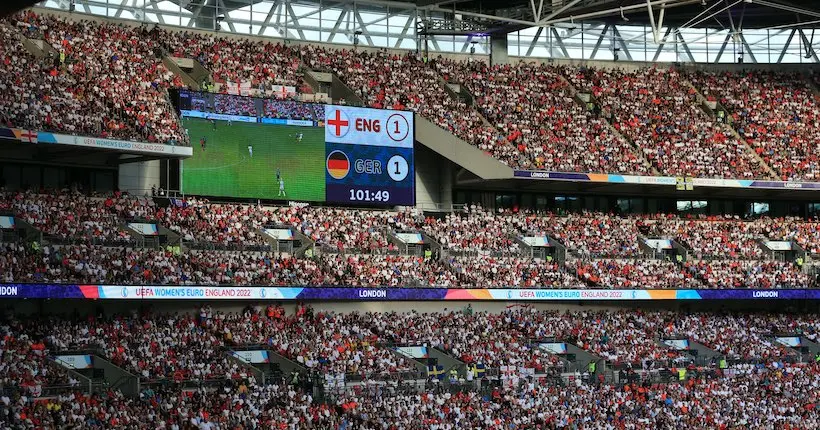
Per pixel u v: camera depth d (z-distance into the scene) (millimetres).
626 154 77625
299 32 77625
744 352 70562
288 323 60969
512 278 68625
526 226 74125
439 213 73562
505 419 56750
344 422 52531
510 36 84500
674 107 83500
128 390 51719
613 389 62688
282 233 65562
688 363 67938
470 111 76375
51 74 61531
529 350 64688
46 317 54719
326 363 58250
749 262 76250
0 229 55156
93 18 69062
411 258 67562
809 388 66938
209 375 54375
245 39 74938
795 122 85000
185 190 64812
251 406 51812
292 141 68500
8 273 51969
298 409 52719
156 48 69312
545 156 74938
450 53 82062
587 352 66375
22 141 56094
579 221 76562
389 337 62562
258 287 59969
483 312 68875
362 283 64125
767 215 85188
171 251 59469
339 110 70062
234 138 66688
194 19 74000
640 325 71500
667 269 73812
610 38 87250
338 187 69625
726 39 89375
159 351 54688
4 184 60875
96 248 57000
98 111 61219
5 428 44188
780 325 75000
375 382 58031
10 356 49438
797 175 80875
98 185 64312
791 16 87688
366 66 76562
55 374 50094
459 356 62219
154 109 64188
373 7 80250
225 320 59219
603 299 70250
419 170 75125
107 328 54875
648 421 60156
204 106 65938
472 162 72438
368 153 70750
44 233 56438
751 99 85938
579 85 82438
